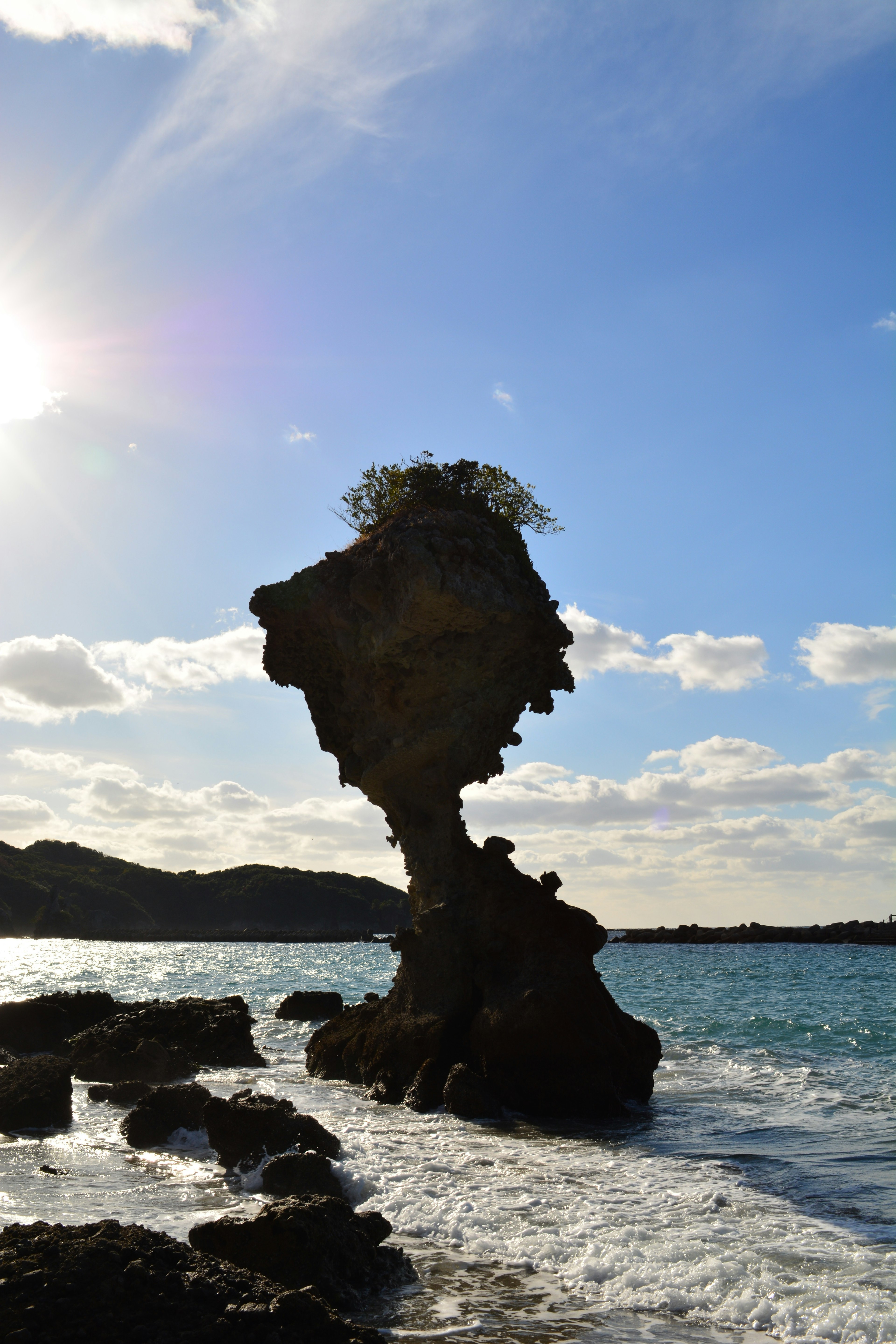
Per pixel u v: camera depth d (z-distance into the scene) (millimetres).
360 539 26047
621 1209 12445
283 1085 23672
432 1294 9703
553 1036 19922
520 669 25062
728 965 91500
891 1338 8445
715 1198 12914
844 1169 14750
